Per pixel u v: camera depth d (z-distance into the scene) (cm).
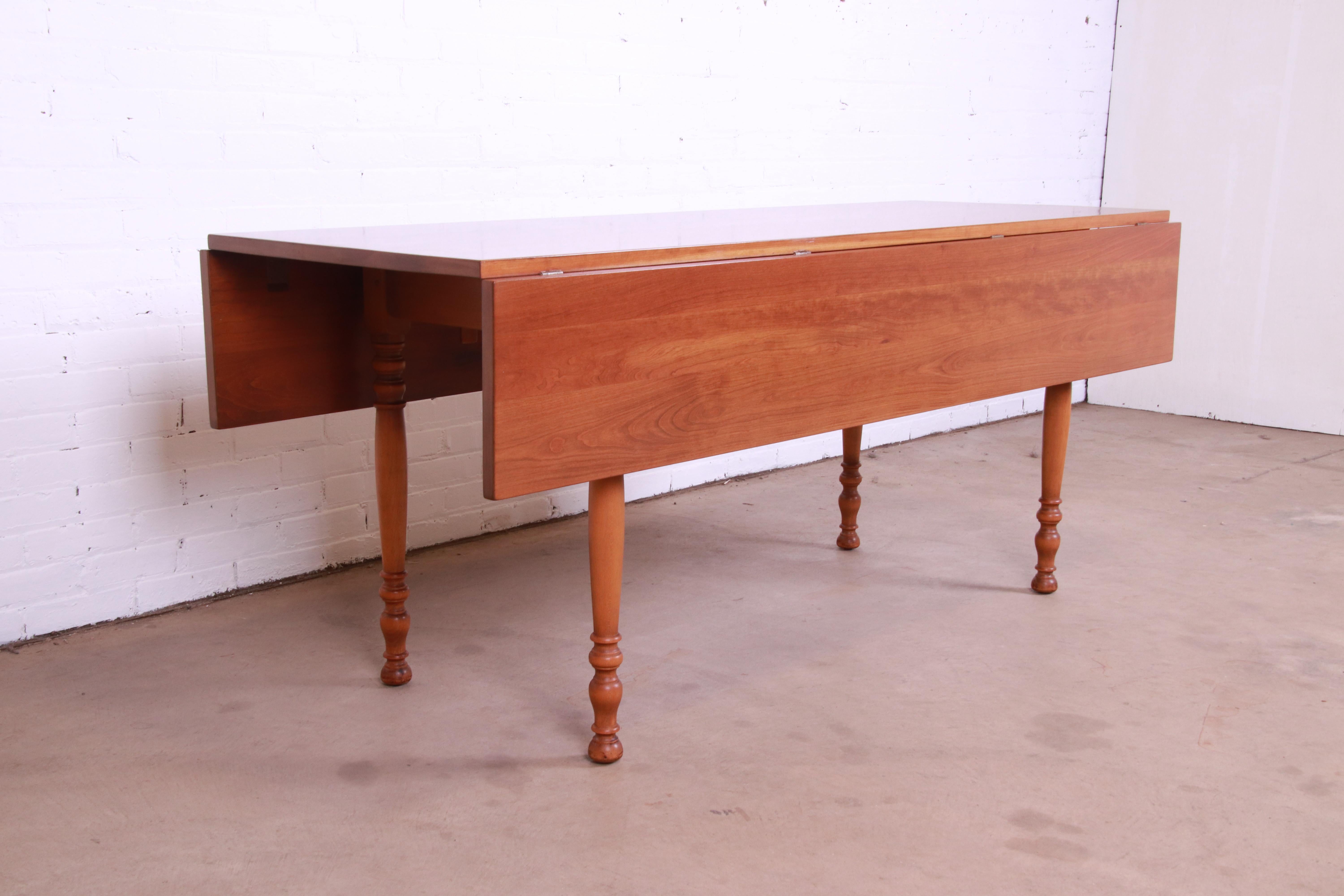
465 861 152
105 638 228
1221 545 287
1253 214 424
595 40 295
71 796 168
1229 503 325
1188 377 449
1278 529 300
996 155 419
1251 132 422
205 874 149
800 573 267
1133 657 219
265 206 245
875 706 198
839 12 354
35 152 212
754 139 340
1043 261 222
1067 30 434
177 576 244
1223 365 439
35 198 214
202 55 230
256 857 153
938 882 147
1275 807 165
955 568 271
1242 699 201
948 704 199
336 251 165
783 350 179
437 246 168
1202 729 190
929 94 389
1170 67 441
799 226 209
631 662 216
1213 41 428
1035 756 180
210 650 222
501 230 201
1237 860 152
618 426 160
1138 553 281
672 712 196
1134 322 249
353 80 253
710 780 173
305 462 260
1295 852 154
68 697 201
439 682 208
